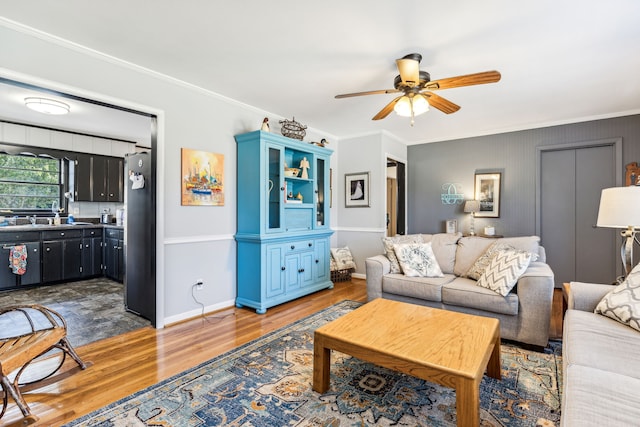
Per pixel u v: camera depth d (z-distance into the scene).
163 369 2.12
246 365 2.17
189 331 2.79
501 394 1.83
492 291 2.56
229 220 3.50
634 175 3.90
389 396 1.83
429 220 5.49
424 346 1.65
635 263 3.93
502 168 4.82
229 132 3.48
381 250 4.81
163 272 2.90
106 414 1.65
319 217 4.26
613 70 2.78
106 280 4.86
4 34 2.04
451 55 2.51
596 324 1.75
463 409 1.38
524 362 2.22
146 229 3.07
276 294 3.48
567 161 4.44
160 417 1.63
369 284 3.24
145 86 2.76
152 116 2.88
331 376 2.04
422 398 1.81
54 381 1.97
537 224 4.56
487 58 2.56
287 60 2.60
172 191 2.98
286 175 3.73
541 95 3.38
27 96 3.38
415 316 2.10
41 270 4.43
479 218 4.99
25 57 2.12
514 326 2.47
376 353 1.62
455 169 5.23
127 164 3.33
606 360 1.39
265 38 2.27
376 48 2.40
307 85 3.11
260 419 1.62
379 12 1.97
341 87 3.16
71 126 4.70
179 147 3.02
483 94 3.35
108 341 2.58
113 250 4.82
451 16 2.01
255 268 3.37
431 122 4.41
